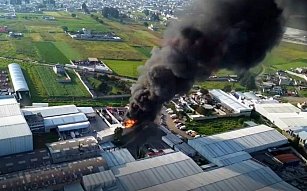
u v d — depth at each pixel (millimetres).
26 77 109750
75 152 67062
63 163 63938
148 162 65188
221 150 71625
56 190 57562
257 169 65000
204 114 91312
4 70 114125
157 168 63375
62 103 94188
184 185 59438
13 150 68062
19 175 57906
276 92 112500
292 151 77250
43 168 60688
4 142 66812
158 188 58469
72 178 58531
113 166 63500
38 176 57906
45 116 82000
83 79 111938
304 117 91688
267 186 60281
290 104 100500
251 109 94188
